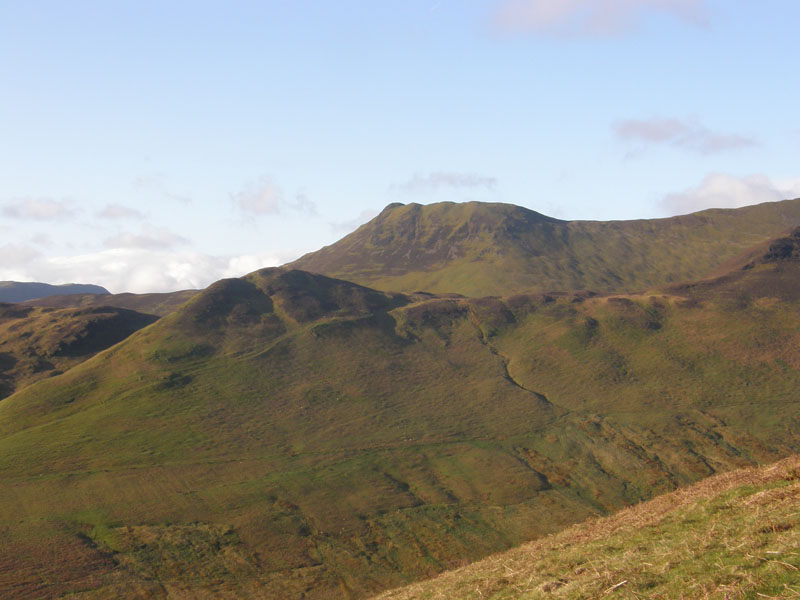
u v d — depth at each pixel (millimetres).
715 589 11523
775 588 10727
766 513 14797
